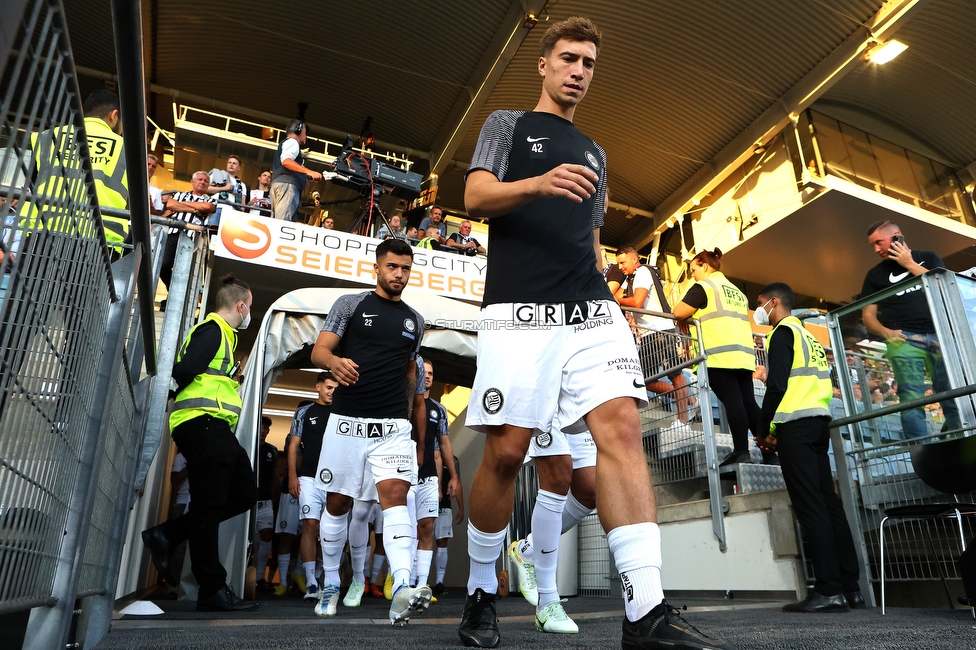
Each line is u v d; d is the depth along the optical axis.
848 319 3.95
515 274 1.60
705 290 4.81
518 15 9.22
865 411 3.73
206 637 1.74
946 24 9.47
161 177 10.91
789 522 3.86
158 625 2.20
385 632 1.99
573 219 1.64
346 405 2.94
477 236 12.69
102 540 1.57
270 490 6.41
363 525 3.77
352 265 6.38
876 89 10.83
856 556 3.25
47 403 1.03
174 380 3.34
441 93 11.15
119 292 1.48
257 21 9.83
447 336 5.37
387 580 5.21
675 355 5.31
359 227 7.86
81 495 1.27
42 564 1.09
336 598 3.00
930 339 3.49
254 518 4.63
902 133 11.68
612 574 5.32
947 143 11.82
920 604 3.68
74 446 1.23
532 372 1.54
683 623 1.25
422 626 2.37
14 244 0.82
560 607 2.17
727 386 4.65
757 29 9.55
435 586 5.92
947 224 11.02
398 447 2.88
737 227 11.56
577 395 1.52
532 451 2.23
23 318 0.89
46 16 0.74
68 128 0.96
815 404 3.21
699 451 4.89
